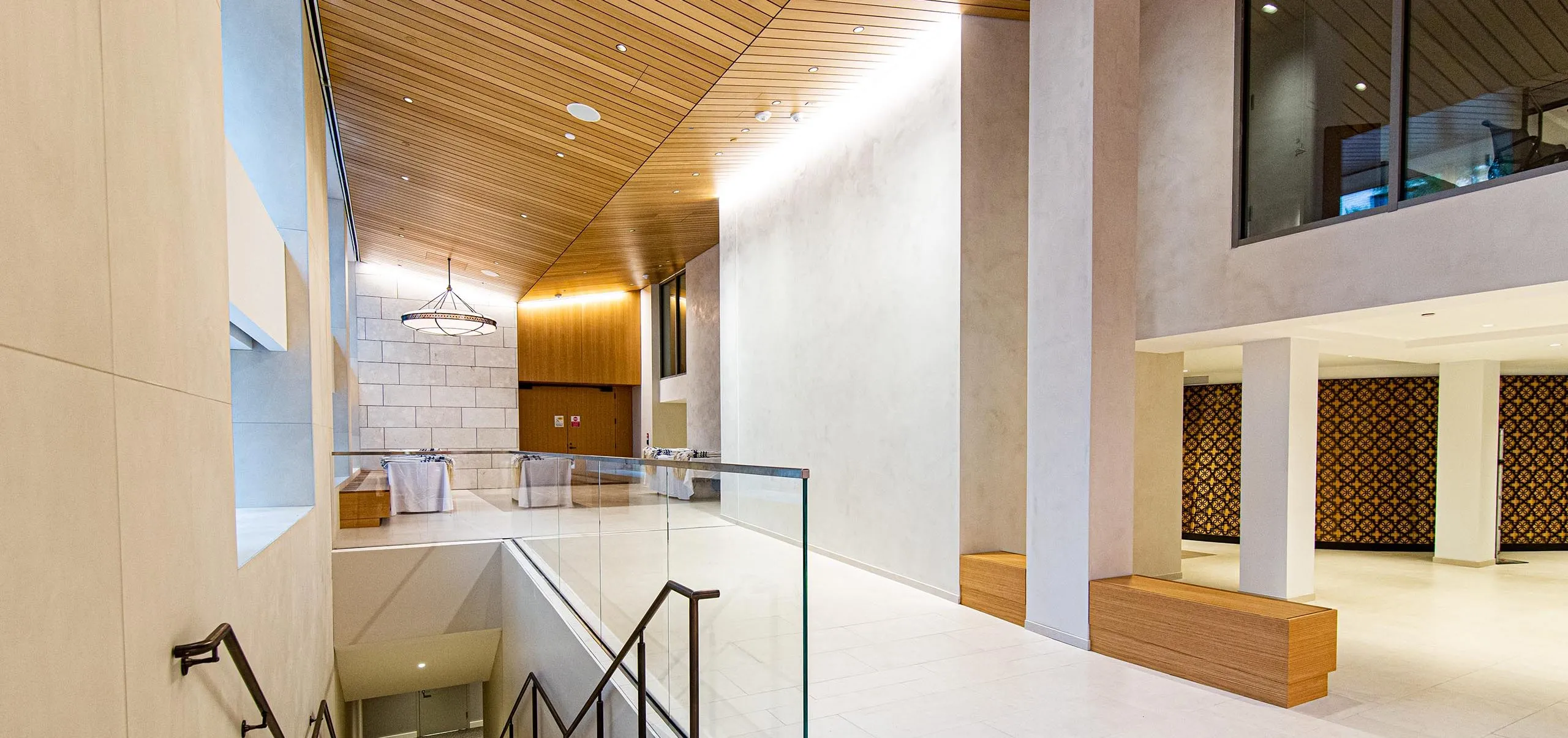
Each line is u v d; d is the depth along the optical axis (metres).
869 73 6.73
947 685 4.05
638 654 3.46
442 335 14.50
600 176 8.49
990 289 6.00
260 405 4.96
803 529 2.30
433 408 14.52
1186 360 8.35
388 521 8.13
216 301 2.50
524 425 16.52
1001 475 5.99
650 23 5.36
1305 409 6.32
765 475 2.56
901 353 6.58
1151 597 4.30
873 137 6.99
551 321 16.50
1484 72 4.25
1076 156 4.84
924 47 6.30
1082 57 4.82
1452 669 4.42
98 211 1.54
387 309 14.14
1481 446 8.58
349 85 6.40
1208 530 10.65
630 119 7.05
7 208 1.16
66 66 1.39
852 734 3.43
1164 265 6.08
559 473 5.89
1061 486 4.87
